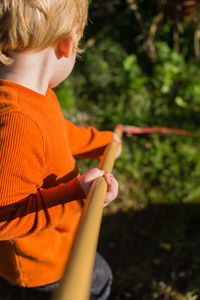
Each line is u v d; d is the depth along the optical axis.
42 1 0.93
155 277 2.26
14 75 1.04
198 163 2.77
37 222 1.06
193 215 2.55
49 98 1.16
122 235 2.47
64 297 0.54
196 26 3.35
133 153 2.87
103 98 3.21
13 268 1.36
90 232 0.72
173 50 3.43
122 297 2.19
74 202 1.09
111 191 1.07
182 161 2.80
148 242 2.43
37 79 1.08
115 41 3.46
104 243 2.44
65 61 1.15
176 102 3.14
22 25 0.95
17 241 1.28
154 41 3.44
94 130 1.68
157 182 2.75
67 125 1.59
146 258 2.36
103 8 3.58
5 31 0.96
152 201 2.64
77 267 0.61
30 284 1.39
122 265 2.33
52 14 0.96
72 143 1.61
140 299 2.17
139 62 3.38
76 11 1.05
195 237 2.44
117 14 3.59
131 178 2.76
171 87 3.24
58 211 1.08
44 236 1.33
